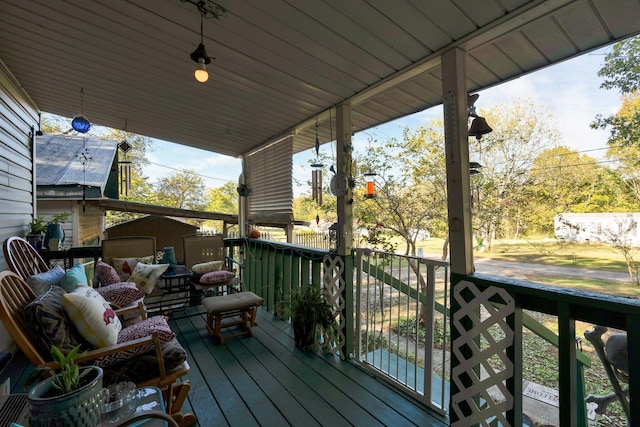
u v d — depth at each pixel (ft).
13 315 4.69
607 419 7.55
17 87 9.25
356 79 7.61
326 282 9.23
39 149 19.22
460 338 5.81
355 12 5.30
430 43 5.95
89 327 4.95
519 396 5.05
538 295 4.66
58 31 6.73
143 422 3.84
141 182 44.39
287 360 8.37
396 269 18.52
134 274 10.37
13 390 6.68
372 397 6.73
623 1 4.75
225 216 21.09
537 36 5.70
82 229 18.65
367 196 10.55
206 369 7.86
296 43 6.39
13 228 9.08
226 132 12.78
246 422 5.90
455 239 5.93
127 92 9.64
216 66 7.67
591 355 8.98
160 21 6.18
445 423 5.91
